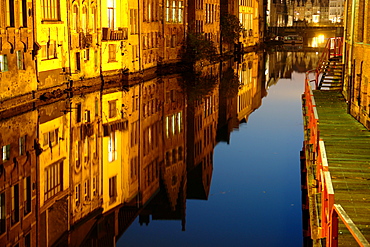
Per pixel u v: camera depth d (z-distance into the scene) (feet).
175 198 84.84
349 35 111.65
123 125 118.32
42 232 63.93
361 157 68.18
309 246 59.47
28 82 130.72
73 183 80.38
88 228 69.05
